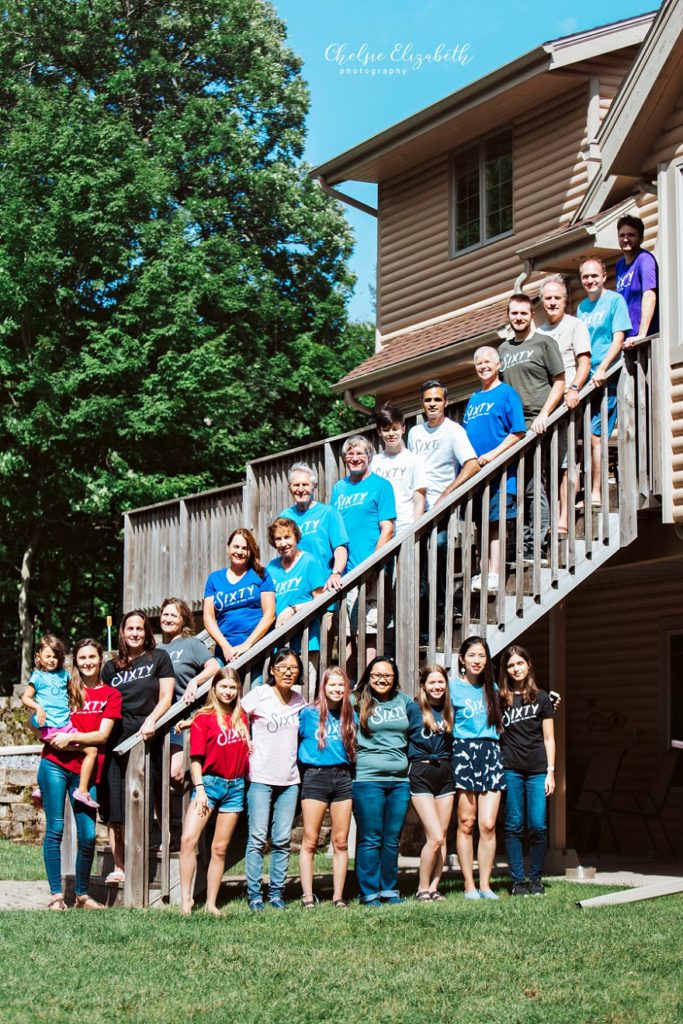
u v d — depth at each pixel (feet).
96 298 89.76
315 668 30.73
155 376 84.94
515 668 30.32
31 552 89.15
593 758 50.06
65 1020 18.52
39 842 48.16
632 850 48.42
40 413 81.61
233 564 30.73
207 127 106.01
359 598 29.63
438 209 63.31
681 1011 18.81
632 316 34.32
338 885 28.07
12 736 52.03
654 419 32.35
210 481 88.94
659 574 47.93
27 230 84.23
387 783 28.25
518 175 58.59
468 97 58.34
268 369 100.17
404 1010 19.07
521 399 32.89
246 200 107.04
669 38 32.78
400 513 32.19
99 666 29.19
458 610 32.68
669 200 33.40
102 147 88.02
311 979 20.85
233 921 25.48
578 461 33.55
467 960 21.91
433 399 32.63
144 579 58.03
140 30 107.34
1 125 98.78
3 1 103.24
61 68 106.11
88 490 84.33
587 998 19.56
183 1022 18.52
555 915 25.89
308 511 31.78
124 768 28.45
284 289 112.78
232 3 108.99
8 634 101.96
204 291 90.07
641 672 49.65
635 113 33.58
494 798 29.22
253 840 27.53
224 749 27.25
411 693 29.37
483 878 29.17
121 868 29.12
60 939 23.65
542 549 33.50
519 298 33.30
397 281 65.51
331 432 101.19
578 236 46.88
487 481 30.60
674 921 25.17
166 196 93.40
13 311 84.64
